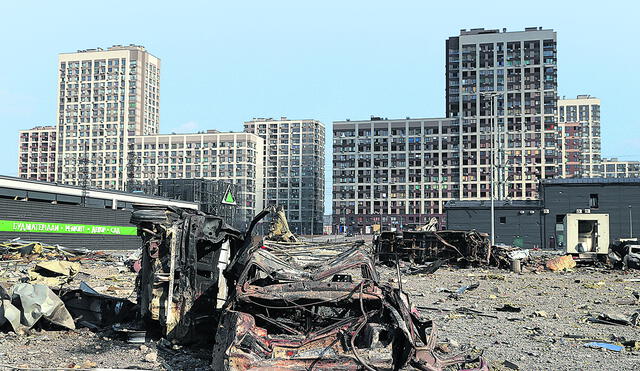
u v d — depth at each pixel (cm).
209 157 17750
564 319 1255
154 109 19962
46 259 3008
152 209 851
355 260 752
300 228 19688
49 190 4553
